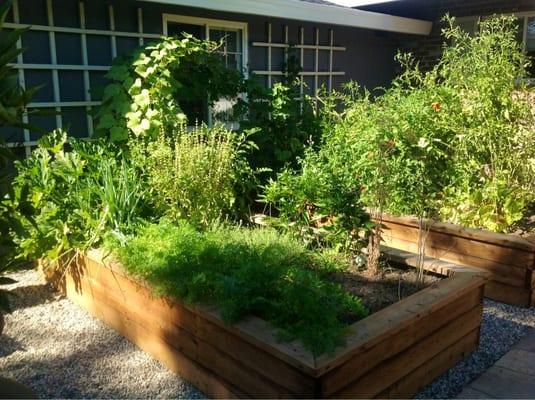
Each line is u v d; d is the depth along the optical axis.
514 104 3.98
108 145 3.99
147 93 4.14
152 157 3.54
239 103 4.96
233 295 2.23
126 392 2.41
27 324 3.10
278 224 3.51
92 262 3.06
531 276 3.37
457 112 3.92
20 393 1.83
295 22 6.82
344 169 3.26
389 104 4.33
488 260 3.55
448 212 3.86
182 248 2.67
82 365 2.65
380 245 3.33
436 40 8.23
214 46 5.14
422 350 2.38
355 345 1.95
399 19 7.55
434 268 2.92
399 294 2.67
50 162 3.69
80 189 3.34
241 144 4.37
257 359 2.06
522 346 2.87
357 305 2.38
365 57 8.15
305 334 1.97
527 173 3.97
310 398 1.86
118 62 4.47
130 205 3.28
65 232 3.20
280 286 2.35
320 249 3.25
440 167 3.33
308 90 7.21
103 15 4.85
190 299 2.31
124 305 2.87
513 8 7.34
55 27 4.50
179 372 2.54
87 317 3.21
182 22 5.57
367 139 3.07
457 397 2.38
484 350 2.83
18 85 1.85
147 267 2.56
